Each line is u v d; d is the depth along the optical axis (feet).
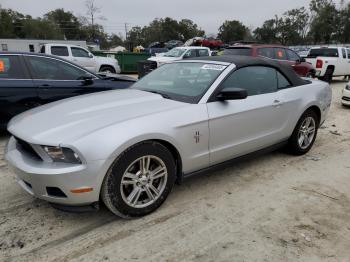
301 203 11.55
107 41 308.81
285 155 16.21
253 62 13.44
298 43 279.08
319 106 16.14
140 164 9.91
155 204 10.55
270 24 284.41
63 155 8.87
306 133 16.10
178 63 14.37
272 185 12.92
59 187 8.86
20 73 18.10
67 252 8.83
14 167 9.62
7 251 8.84
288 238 9.53
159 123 10.05
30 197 11.67
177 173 11.21
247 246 9.15
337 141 19.08
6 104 17.70
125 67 69.21
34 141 9.13
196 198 11.75
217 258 8.67
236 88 11.57
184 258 8.66
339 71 51.01
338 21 261.44
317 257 8.75
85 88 19.81
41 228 9.87
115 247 9.05
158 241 9.33
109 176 9.25
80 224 10.10
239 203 11.48
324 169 14.65
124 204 9.77
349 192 12.50
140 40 329.11
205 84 12.01
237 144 12.50
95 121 9.69
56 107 11.43
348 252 8.98
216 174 13.79
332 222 10.39
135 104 11.12
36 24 289.94
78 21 309.83
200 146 11.24
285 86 14.82
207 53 55.93
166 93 12.28
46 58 18.98
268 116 13.48
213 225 10.12
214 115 11.40
